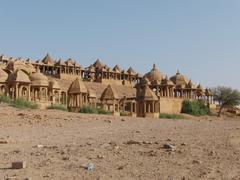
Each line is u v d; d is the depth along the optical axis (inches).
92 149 627.2
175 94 4151.1
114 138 839.1
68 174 424.5
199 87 4200.3
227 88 3993.6
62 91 3110.2
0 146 693.3
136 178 400.2
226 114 3860.7
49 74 4065.0
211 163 486.6
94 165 480.7
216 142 730.8
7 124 1168.2
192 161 501.0
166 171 435.8
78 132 1010.7
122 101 3029.0
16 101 1834.4
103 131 1051.3
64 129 1097.4
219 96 3964.1
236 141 755.4
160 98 3294.8
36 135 919.0
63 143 742.5
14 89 2236.7
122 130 1091.9
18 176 409.4
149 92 2618.1
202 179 389.7
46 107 2079.2
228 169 443.2
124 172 433.1
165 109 3319.4
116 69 4771.2
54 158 539.8
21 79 2250.2
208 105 3818.9
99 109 2230.6
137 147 650.2
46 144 727.1
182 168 454.0
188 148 631.2
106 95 2588.6
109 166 472.4
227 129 1179.3
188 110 3476.9
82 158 538.0
